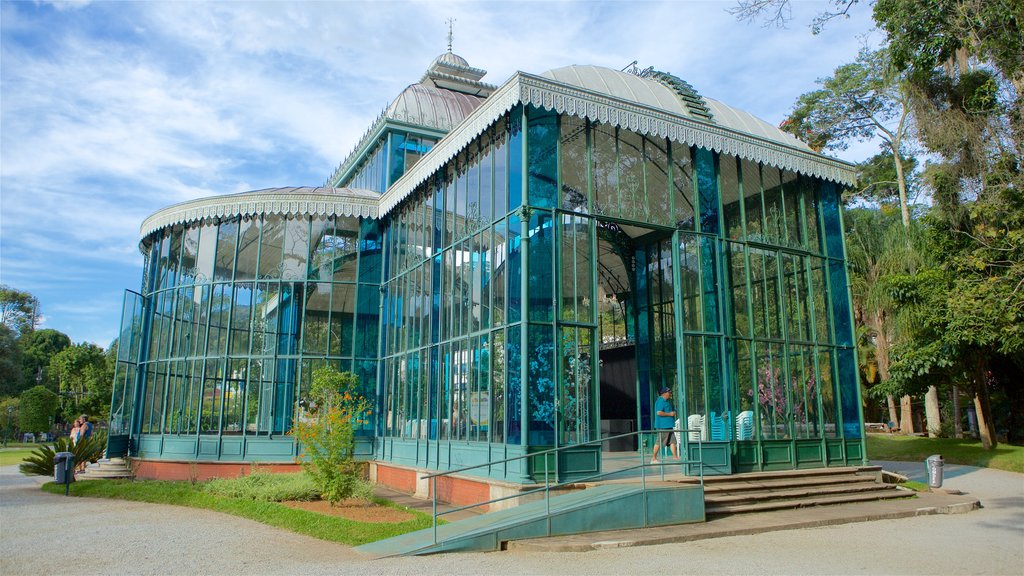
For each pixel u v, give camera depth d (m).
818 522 11.05
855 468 15.13
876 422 41.75
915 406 40.59
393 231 19.45
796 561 8.23
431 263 16.33
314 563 8.35
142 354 21.11
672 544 9.41
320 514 11.37
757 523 10.79
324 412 16.39
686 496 10.82
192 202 20.05
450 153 15.10
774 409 14.98
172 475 18.41
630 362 18.59
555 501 10.61
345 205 19.67
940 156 23.14
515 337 12.15
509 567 7.95
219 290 19.28
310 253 19.45
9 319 69.81
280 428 18.19
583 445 11.84
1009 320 18.50
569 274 12.59
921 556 8.59
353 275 19.77
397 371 17.91
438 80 25.77
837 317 16.77
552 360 11.99
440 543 8.94
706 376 14.06
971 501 13.70
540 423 11.63
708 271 14.66
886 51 24.62
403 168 21.52
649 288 15.38
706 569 7.78
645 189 14.16
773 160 15.86
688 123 14.55
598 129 13.71
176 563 8.45
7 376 53.75
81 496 15.94
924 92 23.19
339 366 19.11
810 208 17.03
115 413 19.58
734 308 15.05
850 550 8.95
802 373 15.73
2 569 8.21
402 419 17.11
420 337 16.52
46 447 20.62
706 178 15.16
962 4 18.41
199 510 13.34
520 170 12.58
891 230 26.50
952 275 21.80
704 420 13.70
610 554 8.71
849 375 16.56
